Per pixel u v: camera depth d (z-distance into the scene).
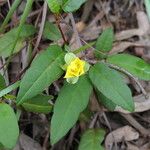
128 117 0.22
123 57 0.18
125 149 0.22
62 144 0.22
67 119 0.17
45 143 0.21
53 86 0.21
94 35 0.24
